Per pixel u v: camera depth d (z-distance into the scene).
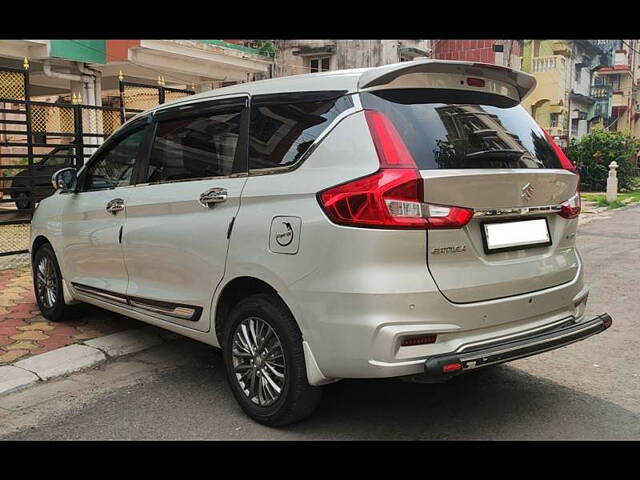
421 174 3.08
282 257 3.35
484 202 3.27
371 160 3.13
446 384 4.25
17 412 3.92
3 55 10.57
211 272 3.82
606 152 24.58
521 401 3.97
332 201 3.14
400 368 3.02
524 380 4.34
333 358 3.16
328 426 3.64
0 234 10.34
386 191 3.04
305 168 3.39
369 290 3.02
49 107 9.07
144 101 11.05
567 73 31.30
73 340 5.18
